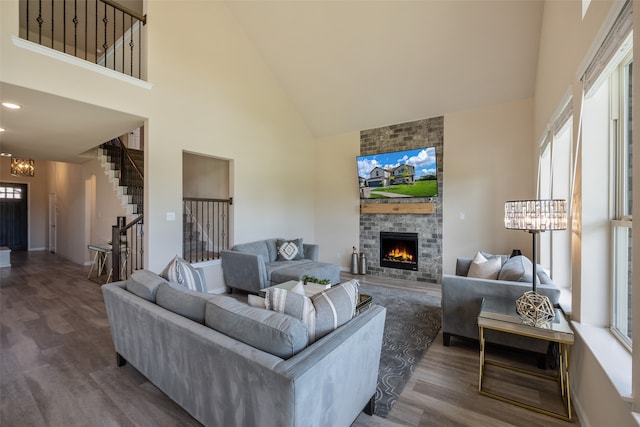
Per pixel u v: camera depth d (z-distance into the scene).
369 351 1.74
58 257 7.68
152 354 1.91
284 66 5.43
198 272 2.72
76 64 2.96
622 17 1.43
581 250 2.01
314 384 1.24
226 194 5.30
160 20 3.80
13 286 4.82
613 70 1.80
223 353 1.40
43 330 3.08
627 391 1.29
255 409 1.29
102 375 2.25
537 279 2.59
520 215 2.23
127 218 5.04
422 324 3.38
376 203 5.92
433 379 2.27
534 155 4.39
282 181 5.85
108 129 3.94
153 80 3.68
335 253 6.53
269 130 5.53
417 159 5.36
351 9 4.26
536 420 1.84
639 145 1.19
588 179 1.99
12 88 2.66
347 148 6.35
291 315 1.55
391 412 1.89
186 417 1.80
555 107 2.96
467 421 1.82
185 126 4.05
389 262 5.82
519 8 3.67
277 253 5.20
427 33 4.23
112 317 2.33
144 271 2.43
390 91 5.21
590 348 1.69
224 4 4.65
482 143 4.91
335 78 5.33
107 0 3.36
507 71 4.33
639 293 1.17
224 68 4.65
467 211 5.04
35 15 5.06
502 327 2.07
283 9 4.54
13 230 8.77
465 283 2.71
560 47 2.73
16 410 1.86
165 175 3.80
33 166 8.70
